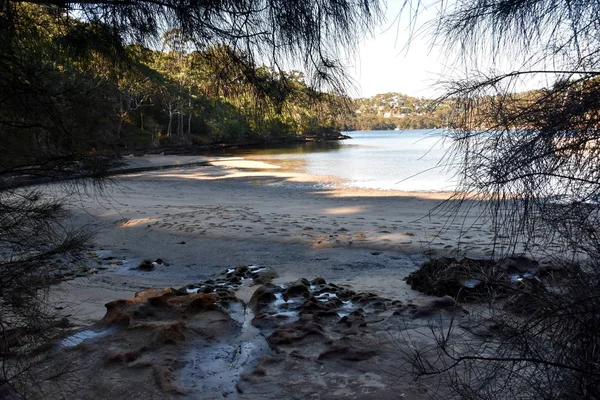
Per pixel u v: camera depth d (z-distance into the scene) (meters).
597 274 1.81
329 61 2.35
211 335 3.98
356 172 30.30
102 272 7.47
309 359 3.50
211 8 2.47
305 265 7.78
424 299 4.80
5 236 2.60
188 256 8.80
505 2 1.88
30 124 2.73
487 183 1.90
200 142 61.78
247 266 7.43
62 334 3.15
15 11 2.66
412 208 15.56
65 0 2.66
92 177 2.87
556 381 1.82
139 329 3.79
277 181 26.11
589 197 1.77
